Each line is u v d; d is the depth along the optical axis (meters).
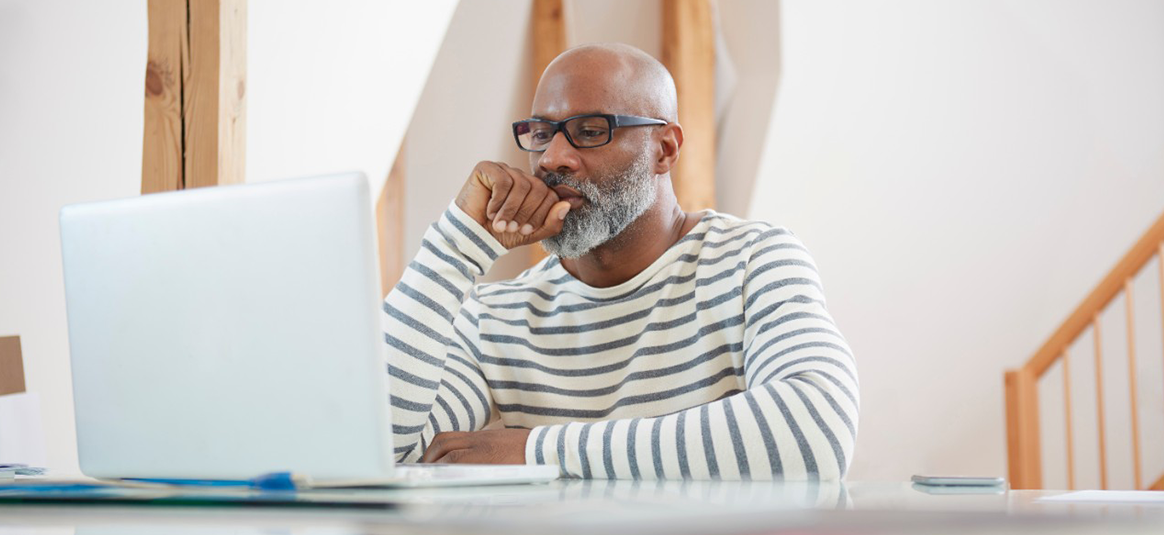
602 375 1.63
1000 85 4.59
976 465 5.09
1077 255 4.89
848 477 4.82
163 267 0.85
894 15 4.25
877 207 4.57
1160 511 0.70
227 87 1.98
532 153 1.61
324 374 0.79
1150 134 4.78
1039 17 4.52
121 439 0.89
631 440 1.12
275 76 2.66
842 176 4.45
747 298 1.51
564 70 1.59
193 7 1.97
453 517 0.59
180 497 0.75
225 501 0.73
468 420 1.65
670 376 1.58
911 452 4.96
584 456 1.12
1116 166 4.82
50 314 2.28
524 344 1.67
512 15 3.86
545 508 0.64
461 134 3.95
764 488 0.89
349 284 0.78
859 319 4.74
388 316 1.46
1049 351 4.00
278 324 0.80
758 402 1.14
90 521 0.65
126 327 0.88
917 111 4.48
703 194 4.10
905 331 4.84
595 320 1.64
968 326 4.93
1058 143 4.76
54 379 2.29
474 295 1.76
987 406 5.06
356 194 0.78
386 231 3.81
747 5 4.14
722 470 1.10
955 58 4.46
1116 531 0.54
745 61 4.23
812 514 0.57
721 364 1.55
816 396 1.16
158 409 0.87
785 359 1.30
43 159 2.22
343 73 2.87
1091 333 4.86
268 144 2.74
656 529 0.49
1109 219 4.86
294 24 2.64
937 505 0.69
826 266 4.60
